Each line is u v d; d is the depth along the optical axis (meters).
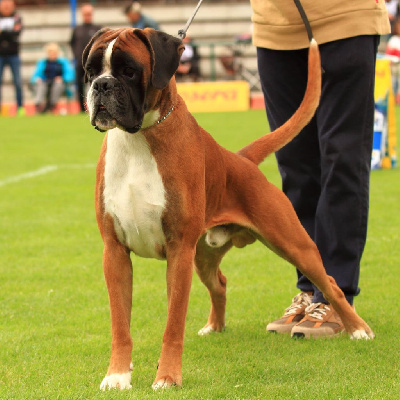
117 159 6.39
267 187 7.45
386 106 18.17
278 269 10.49
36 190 16.61
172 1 44.97
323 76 7.79
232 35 44.28
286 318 8.12
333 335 7.81
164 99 6.38
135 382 6.44
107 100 6.02
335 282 7.86
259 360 7.01
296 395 5.91
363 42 7.64
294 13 7.88
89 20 35.38
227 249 7.82
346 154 7.76
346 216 7.90
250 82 40.91
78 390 6.06
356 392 5.96
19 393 5.98
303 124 7.73
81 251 11.53
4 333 7.84
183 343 6.91
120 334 6.37
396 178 16.97
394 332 7.77
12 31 36.84
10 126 31.17
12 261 10.96
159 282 9.96
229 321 8.44
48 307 8.82
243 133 25.05
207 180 6.89
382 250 11.23
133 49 6.15
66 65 38.19
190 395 5.91
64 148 23.86
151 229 6.44
